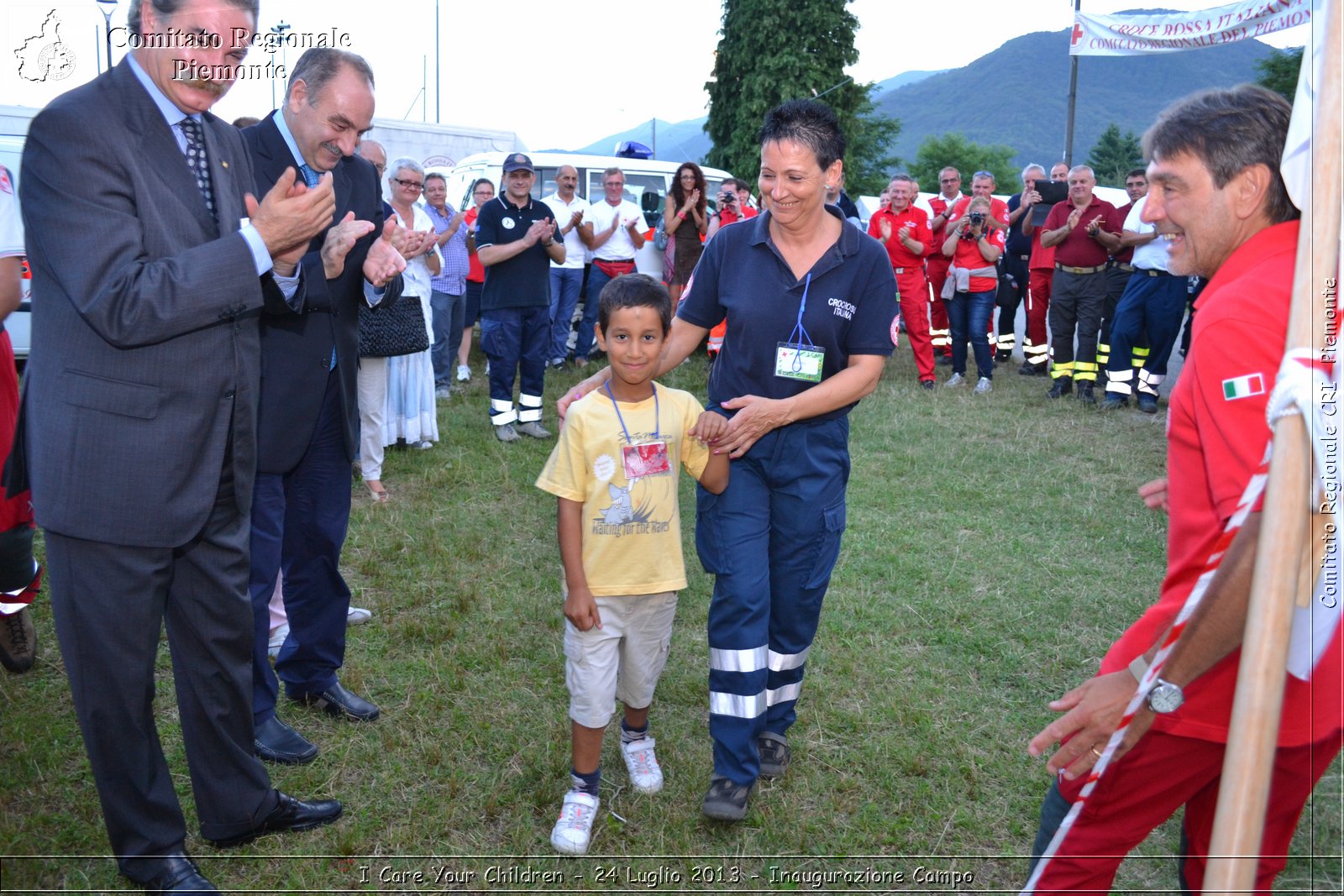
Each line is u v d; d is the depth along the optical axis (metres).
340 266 2.63
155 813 2.26
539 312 6.71
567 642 2.58
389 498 5.39
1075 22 8.04
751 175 38.81
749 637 2.58
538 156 10.32
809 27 38.78
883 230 8.76
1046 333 9.78
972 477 6.02
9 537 3.13
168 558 2.15
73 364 2.02
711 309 2.81
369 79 2.74
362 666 3.46
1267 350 1.41
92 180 1.92
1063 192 9.52
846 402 2.60
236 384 2.15
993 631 3.85
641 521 2.50
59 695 3.23
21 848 2.42
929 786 2.82
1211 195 1.55
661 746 3.01
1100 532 5.05
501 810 2.69
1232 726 1.40
